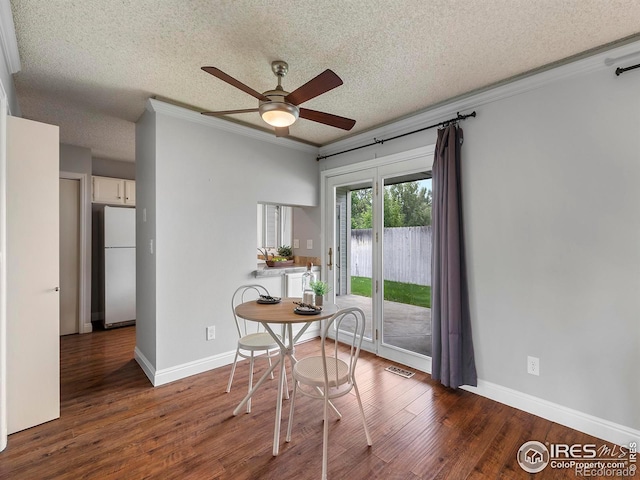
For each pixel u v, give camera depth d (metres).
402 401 2.49
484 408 2.39
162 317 2.77
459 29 1.84
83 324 4.27
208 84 2.50
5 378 1.92
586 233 2.10
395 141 3.30
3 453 1.86
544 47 2.01
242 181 3.34
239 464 1.79
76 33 1.87
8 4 1.60
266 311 2.18
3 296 1.90
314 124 3.34
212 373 3.00
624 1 1.60
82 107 2.92
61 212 4.18
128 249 4.63
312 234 4.26
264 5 1.64
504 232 2.46
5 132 1.90
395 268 3.36
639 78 1.91
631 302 1.95
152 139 2.79
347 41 1.95
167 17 1.73
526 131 2.36
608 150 2.02
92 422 2.18
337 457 1.85
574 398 2.15
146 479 1.67
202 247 3.02
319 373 1.92
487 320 2.56
